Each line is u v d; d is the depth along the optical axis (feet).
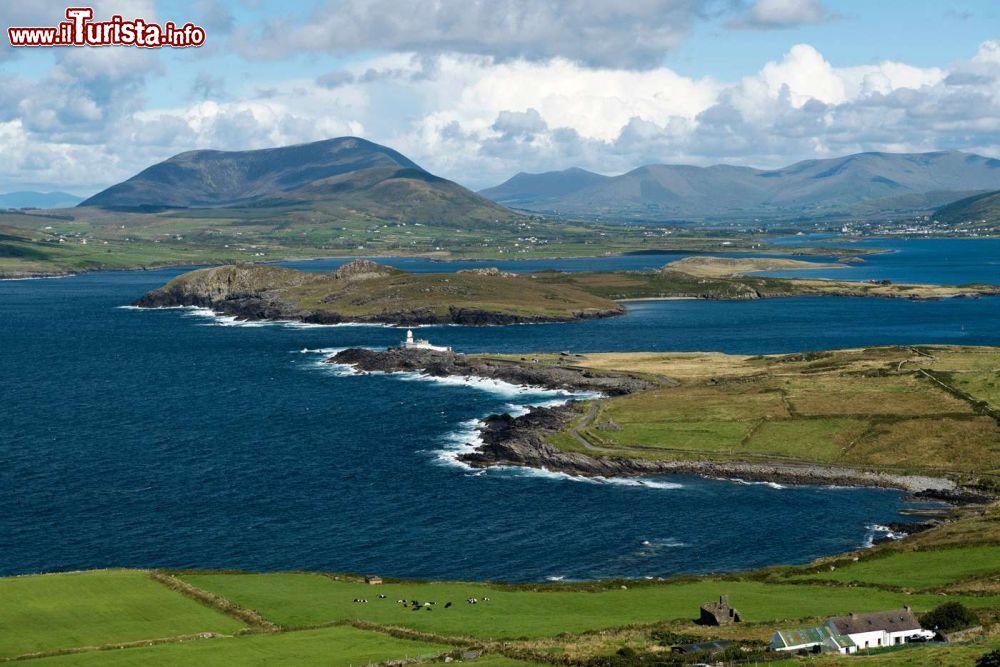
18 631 309.22
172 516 474.49
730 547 436.76
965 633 291.79
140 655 289.33
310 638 306.96
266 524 464.24
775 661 275.39
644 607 340.80
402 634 311.68
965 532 422.82
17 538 442.50
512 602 350.43
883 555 403.54
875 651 284.41
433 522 467.93
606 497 508.94
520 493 514.27
